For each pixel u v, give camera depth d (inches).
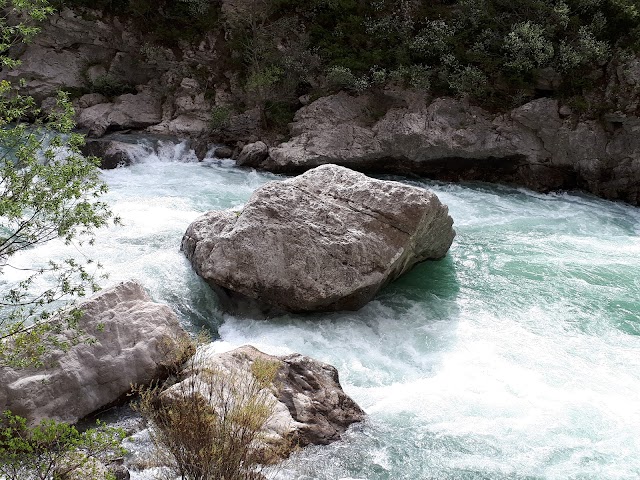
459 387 326.6
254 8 921.5
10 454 218.4
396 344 373.4
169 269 414.9
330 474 255.1
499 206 679.1
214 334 379.6
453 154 751.7
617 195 722.2
